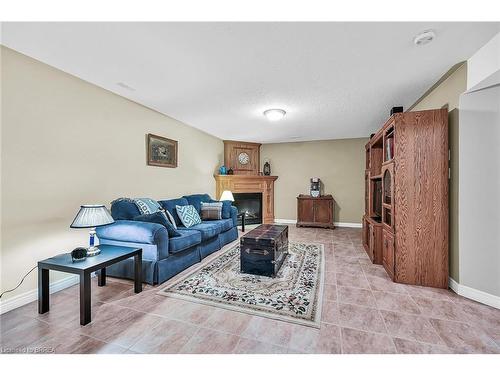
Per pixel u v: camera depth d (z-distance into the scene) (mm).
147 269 2375
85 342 1508
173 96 2982
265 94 2908
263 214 6051
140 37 1762
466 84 2088
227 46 1881
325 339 1540
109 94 2805
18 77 1971
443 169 2314
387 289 2293
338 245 3949
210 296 2129
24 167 2012
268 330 1635
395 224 2451
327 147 6004
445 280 2318
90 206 2018
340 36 1746
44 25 1618
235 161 5984
